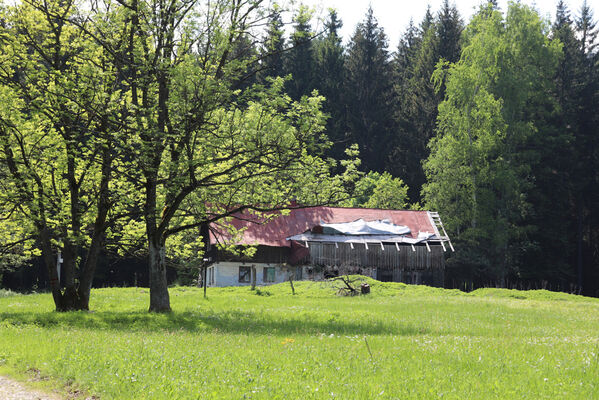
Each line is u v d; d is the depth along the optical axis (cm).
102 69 2609
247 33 2645
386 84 9575
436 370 1113
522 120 7688
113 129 2614
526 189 7706
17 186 2589
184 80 2345
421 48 9625
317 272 6059
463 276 6944
